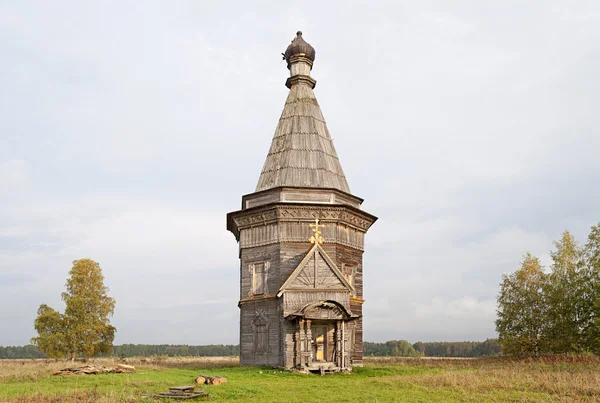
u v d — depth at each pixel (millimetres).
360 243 42656
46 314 68125
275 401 21500
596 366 36875
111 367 32750
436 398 22359
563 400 21469
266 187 42250
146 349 189500
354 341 39375
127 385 24625
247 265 40531
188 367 40062
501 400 21938
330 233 39812
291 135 43844
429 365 45344
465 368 39656
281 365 35875
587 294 50719
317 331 36312
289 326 35250
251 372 33531
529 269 54469
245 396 22781
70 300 68438
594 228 52156
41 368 33844
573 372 32344
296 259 38875
